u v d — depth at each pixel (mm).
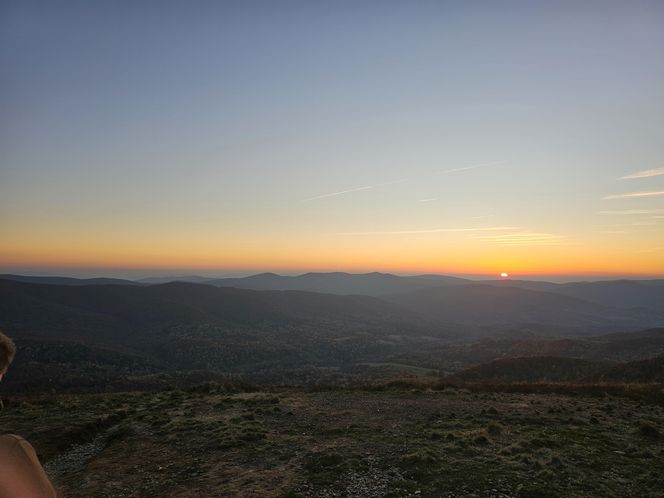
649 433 16438
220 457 15039
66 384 95438
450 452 14398
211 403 23547
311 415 20406
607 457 13742
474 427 17609
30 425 19688
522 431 16922
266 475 13195
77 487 13164
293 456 14750
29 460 2104
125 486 13086
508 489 11312
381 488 11820
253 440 16656
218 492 12148
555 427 17516
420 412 20531
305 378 129875
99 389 84562
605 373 46281
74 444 17969
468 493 11195
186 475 13656
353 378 117938
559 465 12891
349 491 11766
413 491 11484
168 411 22078
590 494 10938
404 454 14336
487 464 13109
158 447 16516
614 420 18859
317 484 12312
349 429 17734
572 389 26172
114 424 20562
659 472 12422
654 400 23172
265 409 21578
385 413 20484
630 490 11211
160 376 104000
